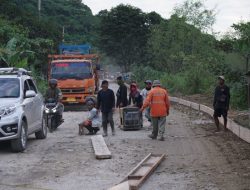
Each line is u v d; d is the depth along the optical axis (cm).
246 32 2431
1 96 1438
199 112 2630
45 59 4159
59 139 1653
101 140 1541
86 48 3594
